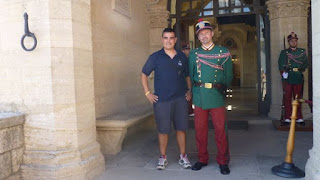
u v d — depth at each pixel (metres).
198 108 3.55
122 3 5.28
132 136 5.45
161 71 3.55
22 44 3.03
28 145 3.19
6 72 3.21
